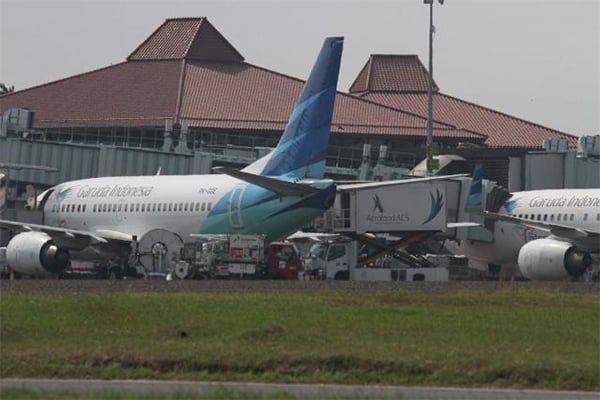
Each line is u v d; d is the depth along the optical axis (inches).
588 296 6117.1
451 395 3535.9
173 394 3535.9
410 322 4803.2
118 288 6904.5
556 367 3732.8
